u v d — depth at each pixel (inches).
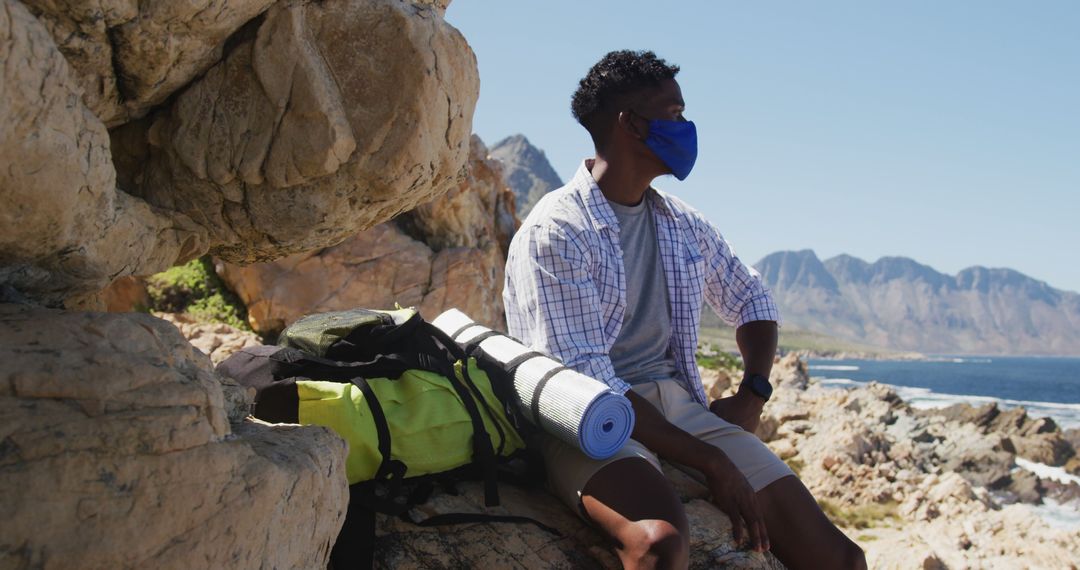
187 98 90.9
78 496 60.6
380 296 532.7
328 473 81.0
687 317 137.2
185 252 101.0
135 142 96.3
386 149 92.0
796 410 947.3
